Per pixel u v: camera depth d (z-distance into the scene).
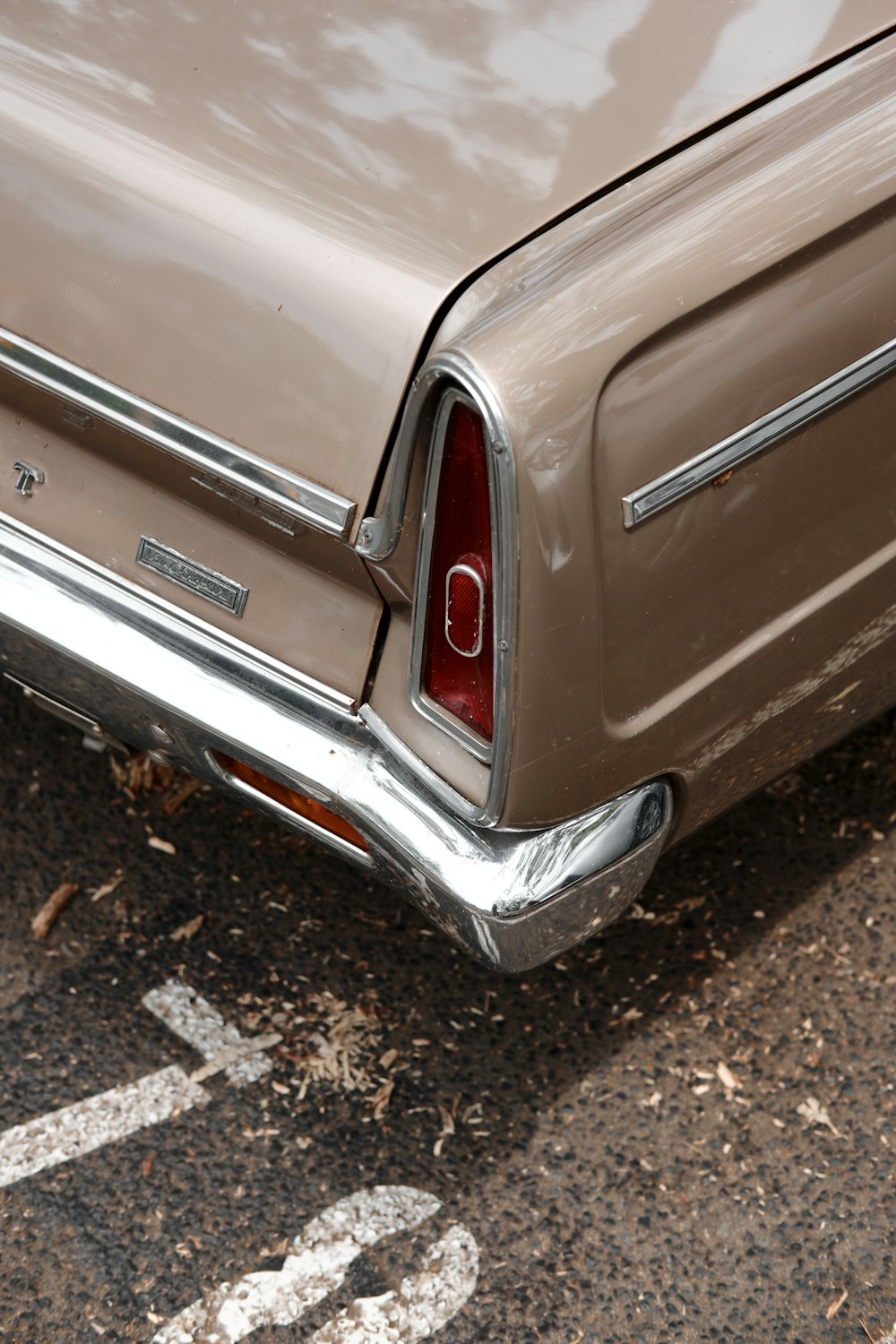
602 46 1.92
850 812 2.86
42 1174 2.18
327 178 1.73
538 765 1.68
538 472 1.53
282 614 1.84
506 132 1.79
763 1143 2.30
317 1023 2.44
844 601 2.00
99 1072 2.33
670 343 1.62
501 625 1.59
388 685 1.78
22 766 2.83
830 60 1.95
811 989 2.54
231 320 1.71
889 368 1.86
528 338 1.54
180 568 1.90
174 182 1.75
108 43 1.92
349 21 1.94
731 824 2.82
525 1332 2.03
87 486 1.96
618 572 1.65
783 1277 2.12
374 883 2.71
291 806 1.94
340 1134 2.28
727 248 1.66
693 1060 2.42
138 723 2.00
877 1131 2.32
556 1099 2.35
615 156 1.77
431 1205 2.19
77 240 1.81
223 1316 2.02
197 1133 2.26
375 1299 2.05
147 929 2.57
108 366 1.81
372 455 1.64
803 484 1.83
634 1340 2.03
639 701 1.77
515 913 1.71
